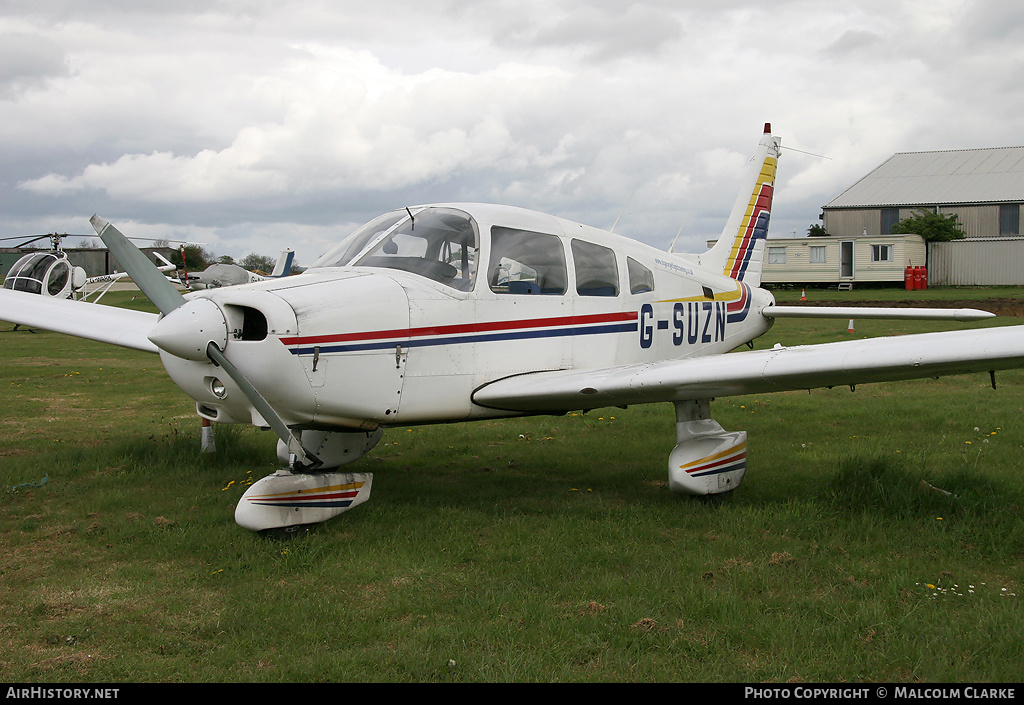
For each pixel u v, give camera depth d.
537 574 3.74
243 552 4.05
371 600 3.48
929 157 53.50
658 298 6.16
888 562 3.88
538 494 5.34
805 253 36.78
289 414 4.30
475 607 3.36
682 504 4.95
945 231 40.97
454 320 4.79
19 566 3.94
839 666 2.83
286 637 3.10
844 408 8.62
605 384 4.66
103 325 6.03
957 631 3.04
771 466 6.03
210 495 5.15
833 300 27.73
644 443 7.16
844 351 4.32
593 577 3.71
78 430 7.64
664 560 3.94
